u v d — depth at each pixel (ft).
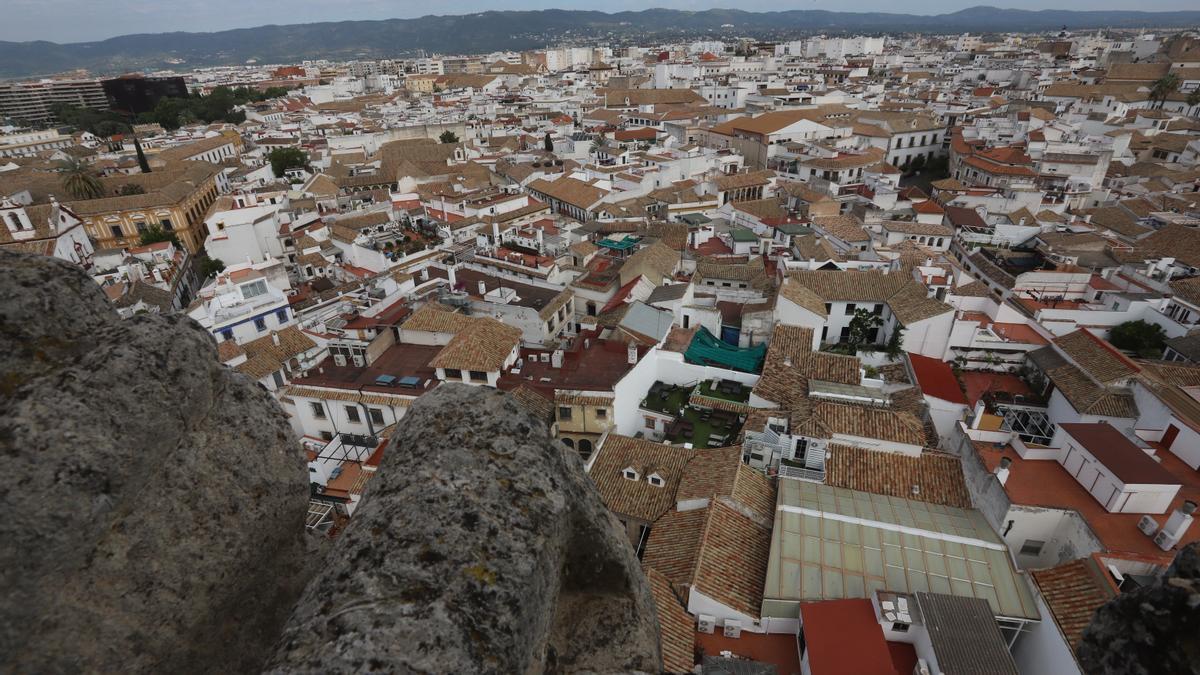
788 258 190.19
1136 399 109.40
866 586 80.74
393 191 348.59
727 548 90.33
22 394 22.82
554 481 29.68
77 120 596.70
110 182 324.19
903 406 124.57
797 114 387.75
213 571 28.55
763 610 81.00
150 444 25.44
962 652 68.08
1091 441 91.04
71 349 25.63
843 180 299.99
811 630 74.84
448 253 213.05
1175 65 480.64
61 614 22.94
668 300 151.94
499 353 123.24
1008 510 86.33
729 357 141.49
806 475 105.40
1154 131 337.52
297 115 583.99
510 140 436.76
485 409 31.19
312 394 118.42
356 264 237.45
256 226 254.06
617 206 262.26
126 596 25.05
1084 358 121.70
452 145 407.85
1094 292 165.89
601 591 33.76
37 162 398.42
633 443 115.24
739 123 389.80
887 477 102.63
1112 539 79.82
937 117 421.18
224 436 30.01
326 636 21.59
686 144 377.50
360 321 145.69
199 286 269.64
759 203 257.75
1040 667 72.13
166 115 599.16
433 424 30.17
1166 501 81.56
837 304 165.17
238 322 157.38
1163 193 255.09
